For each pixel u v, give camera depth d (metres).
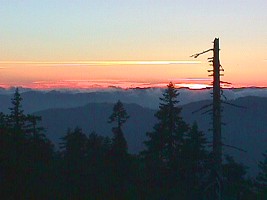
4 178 29.67
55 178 32.22
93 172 35.34
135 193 34.59
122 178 37.69
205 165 39.78
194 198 37.19
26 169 31.06
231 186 36.66
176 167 41.19
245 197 39.47
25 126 41.84
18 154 32.78
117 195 32.72
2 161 30.67
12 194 28.67
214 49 21.02
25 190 29.08
